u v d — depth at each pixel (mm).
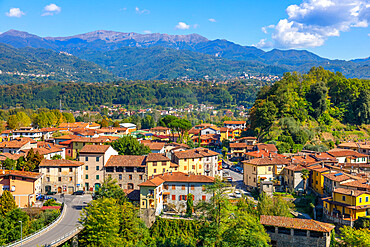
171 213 103688
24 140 159125
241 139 194875
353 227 91812
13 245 70688
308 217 104812
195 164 128750
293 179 123000
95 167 119750
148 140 197875
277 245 76938
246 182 133750
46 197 109500
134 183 117812
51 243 72000
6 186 104438
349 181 105750
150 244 82938
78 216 91938
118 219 82438
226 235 77625
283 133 192500
